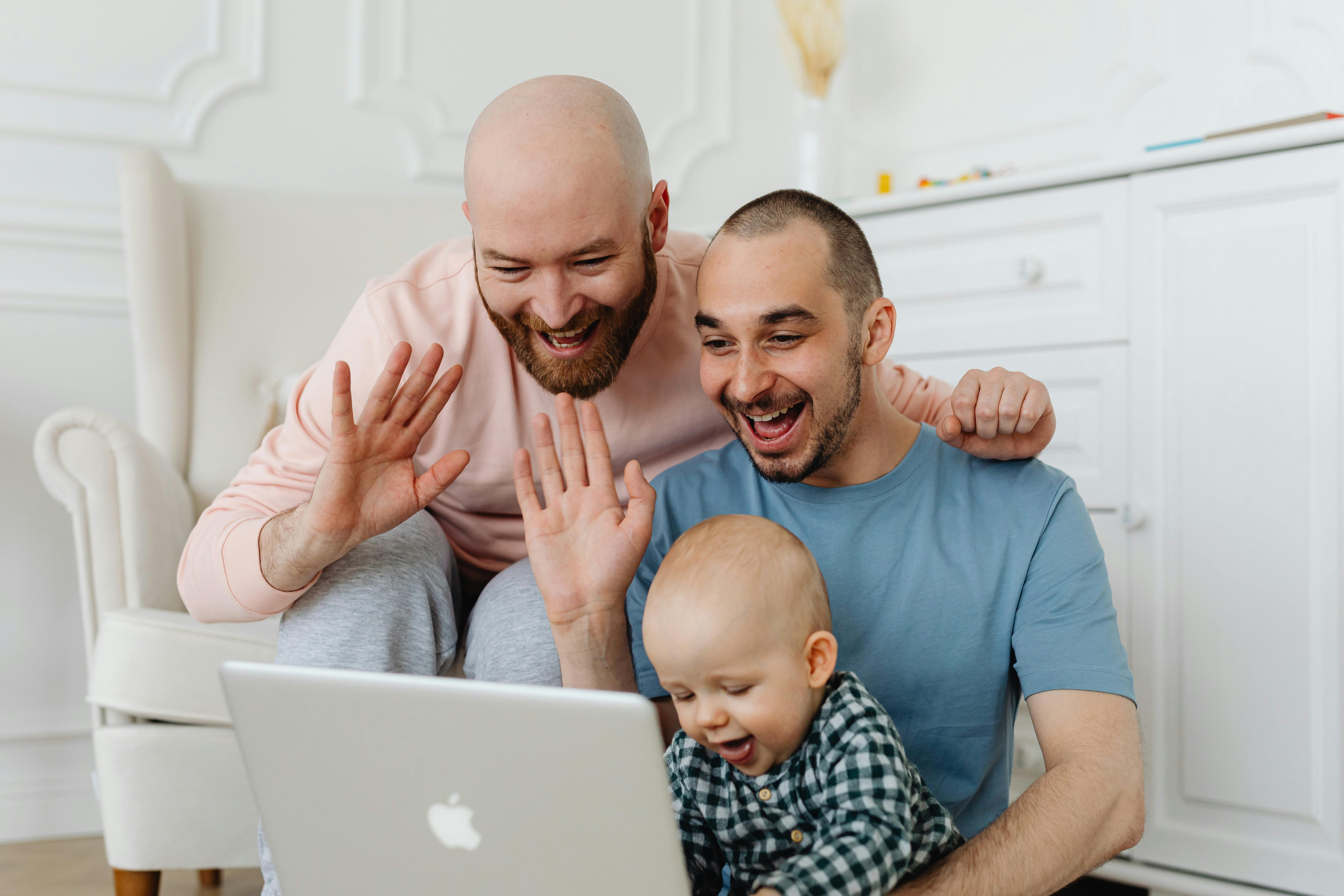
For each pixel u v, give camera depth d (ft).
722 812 2.60
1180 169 4.84
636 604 3.22
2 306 6.09
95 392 6.29
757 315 2.82
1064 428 5.19
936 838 2.55
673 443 3.92
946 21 7.60
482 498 3.87
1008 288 5.40
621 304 3.22
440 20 7.12
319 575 3.24
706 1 7.93
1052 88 7.06
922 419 4.15
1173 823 4.73
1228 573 4.63
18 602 6.04
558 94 3.12
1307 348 4.46
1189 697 4.71
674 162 7.81
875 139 7.95
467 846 2.14
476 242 3.14
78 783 6.07
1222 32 6.23
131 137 6.34
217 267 5.60
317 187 6.81
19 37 6.13
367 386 3.56
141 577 4.62
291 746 2.24
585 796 2.02
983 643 3.00
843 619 3.07
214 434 5.42
